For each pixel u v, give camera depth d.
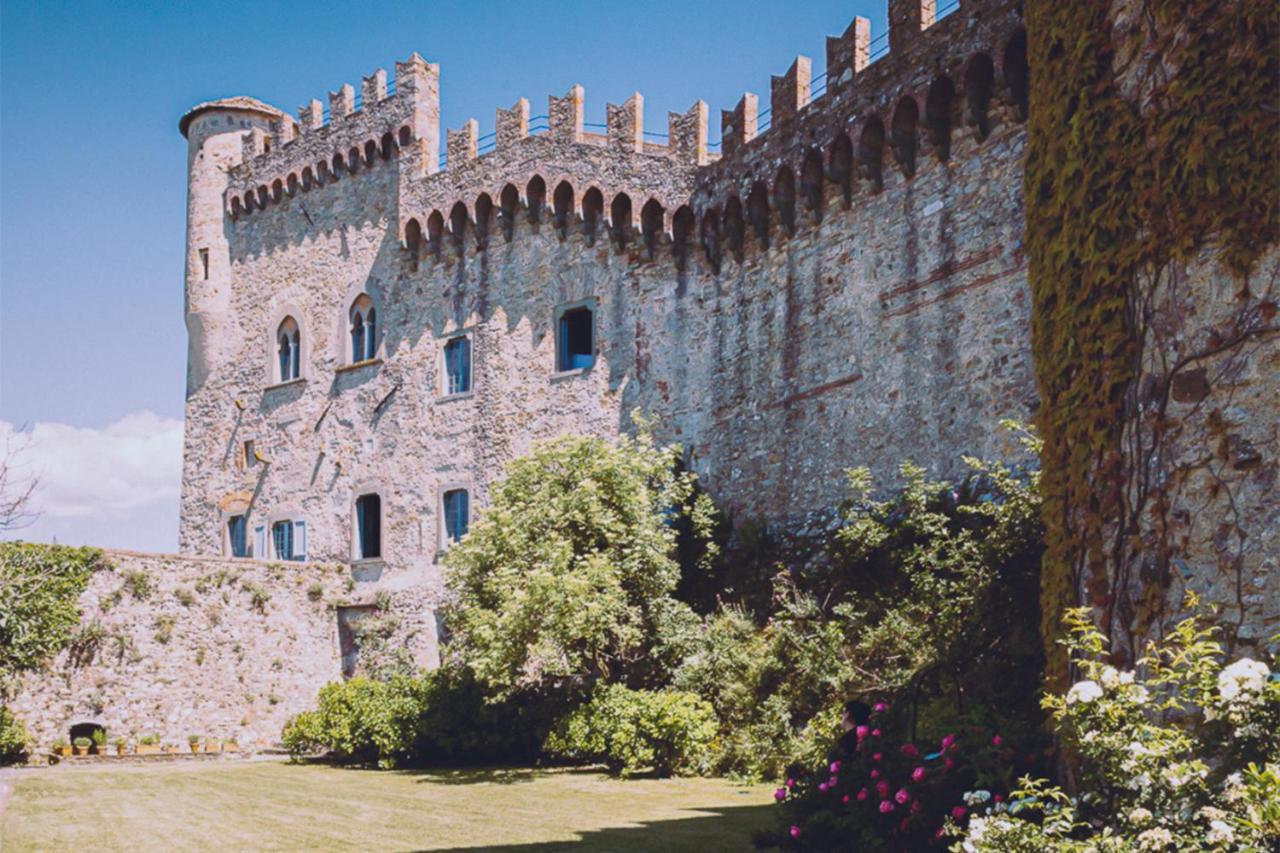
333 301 35.12
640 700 19.91
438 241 32.56
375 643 31.58
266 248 37.34
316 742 26.62
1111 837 6.50
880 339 21.56
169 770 24.30
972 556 17.08
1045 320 9.06
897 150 21.08
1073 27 8.80
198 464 38.19
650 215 27.44
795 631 19.33
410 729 23.56
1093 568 8.23
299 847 12.80
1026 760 9.27
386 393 33.22
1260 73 7.40
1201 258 7.65
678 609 21.97
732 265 25.38
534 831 13.59
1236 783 6.00
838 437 22.27
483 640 21.36
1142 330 8.02
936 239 20.58
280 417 36.06
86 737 27.64
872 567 19.52
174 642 29.42
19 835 14.20
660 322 27.03
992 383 19.17
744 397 24.69
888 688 16.38
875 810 10.15
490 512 23.36
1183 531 7.60
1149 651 7.49
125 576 28.86
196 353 38.59
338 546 33.72
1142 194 8.07
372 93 34.38
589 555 21.67
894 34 21.27
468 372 31.31
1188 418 7.65
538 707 22.50
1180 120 7.82
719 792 17.02
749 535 23.23
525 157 30.14
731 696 19.48
